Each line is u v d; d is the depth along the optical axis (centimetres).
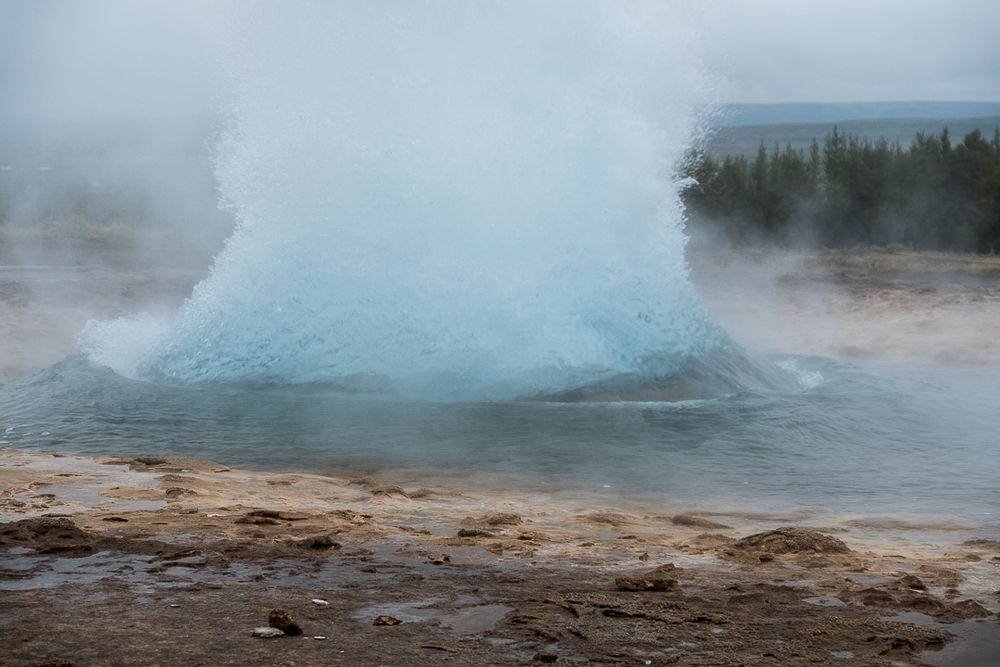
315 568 589
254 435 1075
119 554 609
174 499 771
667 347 1369
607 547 662
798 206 3847
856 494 866
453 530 704
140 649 445
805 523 766
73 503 753
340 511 740
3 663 425
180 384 1346
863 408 1231
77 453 995
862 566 614
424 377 1315
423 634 475
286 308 1395
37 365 1603
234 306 1423
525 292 1363
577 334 1351
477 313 1352
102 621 483
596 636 477
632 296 1391
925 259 3139
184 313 1477
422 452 1009
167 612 500
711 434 1096
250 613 500
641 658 449
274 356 1362
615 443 1054
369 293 1373
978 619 512
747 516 789
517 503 810
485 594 542
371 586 554
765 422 1148
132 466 902
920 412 1218
